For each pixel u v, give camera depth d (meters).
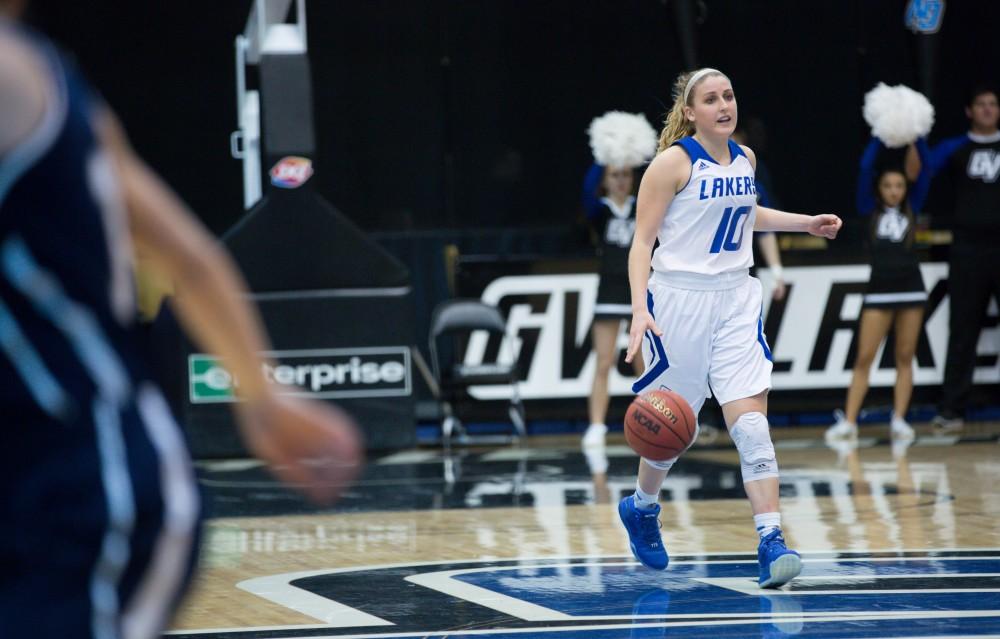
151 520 2.14
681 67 14.99
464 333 15.97
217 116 17.27
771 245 14.35
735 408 6.63
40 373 2.07
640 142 14.19
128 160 2.22
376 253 13.80
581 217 15.67
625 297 14.45
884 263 14.39
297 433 2.24
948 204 17.66
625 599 6.25
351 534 8.63
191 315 2.21
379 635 5.55
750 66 17.50
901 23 17.55
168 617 2.19
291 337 13.70
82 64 16.98
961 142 15.55
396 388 13.87
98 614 2.07
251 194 15.38
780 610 5.89
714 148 6.72
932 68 15.46
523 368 16.06
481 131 17.19
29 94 2.02
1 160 2.01
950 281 15.68
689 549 7.70
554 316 16.11
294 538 8.53
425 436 16.39
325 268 13.72
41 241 2.05
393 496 10.60
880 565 7.01
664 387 6.84
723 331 6.72
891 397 16.27
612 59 17.33
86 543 2.06
